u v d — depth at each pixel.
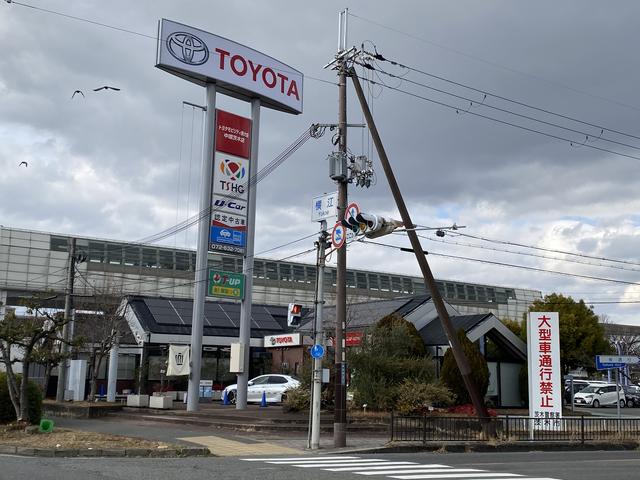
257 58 30.47
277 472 12.69
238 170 29.41
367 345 27.33
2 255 61.94
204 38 28.66
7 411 21.64
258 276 75.12
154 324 40.03
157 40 27.45
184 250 71.50
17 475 11.70
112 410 27.42
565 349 41.28
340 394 18.94
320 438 20.53
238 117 29.77
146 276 67.50
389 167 21.38
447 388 26.47
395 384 25.91
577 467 14.71
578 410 40.06
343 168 19.92
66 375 33.72
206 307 45.50
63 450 15.68
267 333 46.16
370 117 21.42
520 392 34.38
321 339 18.89
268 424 21.97
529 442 20.23
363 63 21.36
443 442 19.36
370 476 12.44
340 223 19.20
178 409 27.30
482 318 33.22
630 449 21.17
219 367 43.22
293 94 32.00
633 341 68.50
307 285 78.31
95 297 37.97
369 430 22.05
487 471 13.69
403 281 84.94
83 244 66.00
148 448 16.28
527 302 96.94
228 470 12.87
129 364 41.44
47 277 63.31
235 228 28.91
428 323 35.09
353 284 79.25
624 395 44.69
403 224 19.83
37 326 21.81
